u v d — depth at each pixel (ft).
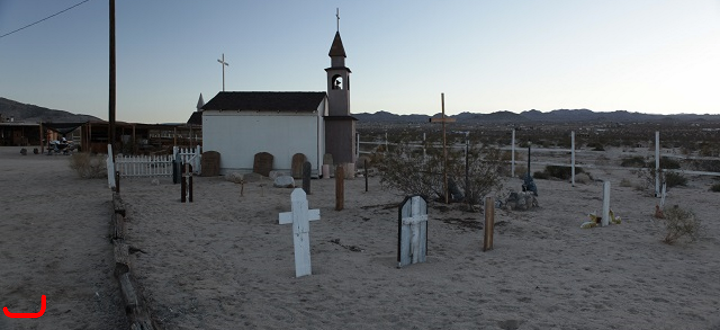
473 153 45.37
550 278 24.66
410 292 22.31
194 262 27.22
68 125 145.18
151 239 32.40
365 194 56.39
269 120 75.56
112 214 38.47
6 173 79.00
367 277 24.66
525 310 20.03
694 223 33.86
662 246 31.83
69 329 18.04
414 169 45.80
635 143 193.67
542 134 308.19
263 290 22.54
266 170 74.49
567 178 80.07
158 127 134.51
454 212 40.83
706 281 24.38
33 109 583.17
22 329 17.97
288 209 44.88
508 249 30.81
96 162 85.20
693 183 73.41
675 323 18.71
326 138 81.10
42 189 58.34
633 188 63.87
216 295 21.71
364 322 18.84
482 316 19.30
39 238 32.22
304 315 19.49
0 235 32.94
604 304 20.83
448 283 23.70
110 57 71.15
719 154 90.89
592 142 190.80
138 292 19.67
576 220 40.75
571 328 18.19
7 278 23.85
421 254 27.68
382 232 35.60
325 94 80.23
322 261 27.89
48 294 21.70
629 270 26.27
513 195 46.75
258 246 31.30
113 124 71.56
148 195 53.67
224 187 62.18
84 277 24.12
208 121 76.28
